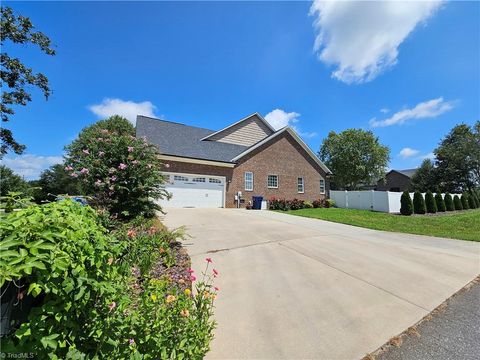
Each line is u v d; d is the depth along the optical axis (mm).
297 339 2684
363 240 7375
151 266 3775
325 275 4434
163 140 16172
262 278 4188
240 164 17344
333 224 10562
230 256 5121
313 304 3424
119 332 1672
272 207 17531
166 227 6859
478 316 3285
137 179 7098
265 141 18656
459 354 2527
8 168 26406
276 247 5973
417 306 3506
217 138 19625
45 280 1304
